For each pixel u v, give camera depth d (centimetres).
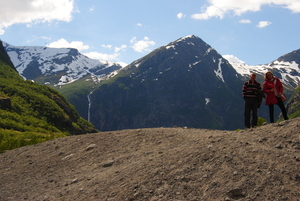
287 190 664
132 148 1267
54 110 9894
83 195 852
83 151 1384
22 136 4534
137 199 758
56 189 961
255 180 721
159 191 770
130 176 897
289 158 788
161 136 1385
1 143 2144
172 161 930
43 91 11506
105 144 1420
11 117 7281
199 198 709
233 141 990
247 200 661
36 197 918
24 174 1232
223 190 711
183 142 1202
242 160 827
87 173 1064
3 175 1267
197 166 857
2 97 8406
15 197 952
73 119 11744
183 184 777
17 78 12131
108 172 1000
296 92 13388
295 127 984
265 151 852
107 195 812
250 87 1295
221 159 858
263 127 1109
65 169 1189
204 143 1039
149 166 934
